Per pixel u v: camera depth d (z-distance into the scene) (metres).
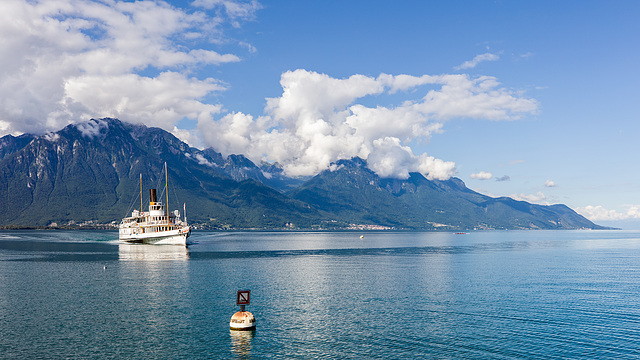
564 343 54.22
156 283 97.19
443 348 52.69
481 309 71.62
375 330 59.66
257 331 59.41
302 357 49.97
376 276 111.00
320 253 196.38
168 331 59.28
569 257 176.62
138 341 55.16
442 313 68.81
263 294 84.56
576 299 79.50
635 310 70.62
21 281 99.81
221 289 89.75
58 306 73.31
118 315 67.31
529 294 84.69
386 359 49.25
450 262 152.12
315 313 68.94
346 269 127.19
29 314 67.75
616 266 138.12
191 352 51.47
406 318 65.81
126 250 198.38
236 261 150.38
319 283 98.31
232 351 51.84
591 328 60.41
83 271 118.50
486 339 55.81
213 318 65.75
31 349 52.19
